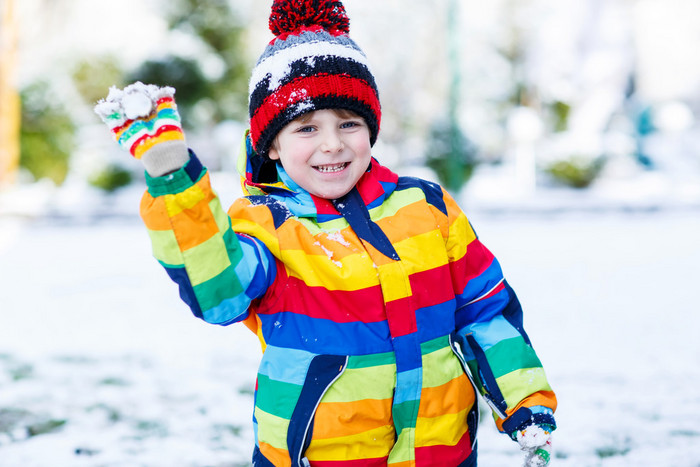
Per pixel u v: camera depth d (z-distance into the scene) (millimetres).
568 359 3996
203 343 4559
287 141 1643
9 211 10797
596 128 16969
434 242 1643
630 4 19859
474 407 1702
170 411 3338
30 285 6504
